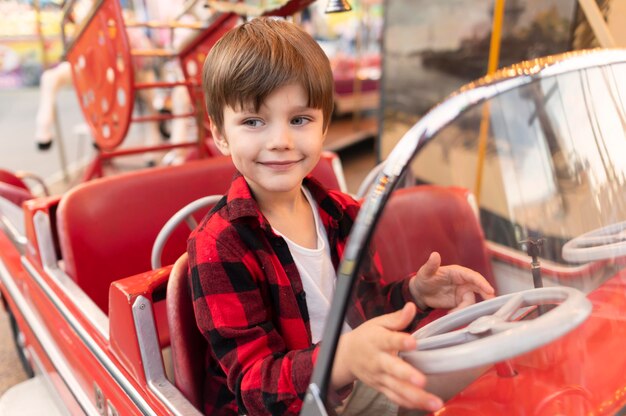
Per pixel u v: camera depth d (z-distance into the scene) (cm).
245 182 94
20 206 187
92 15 236
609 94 77
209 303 85
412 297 72
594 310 69
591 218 73
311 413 66
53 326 142
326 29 587
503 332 64
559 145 73
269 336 85
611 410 66
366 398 66
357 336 65
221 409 97
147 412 96
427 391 64
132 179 163
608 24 181
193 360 98
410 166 65
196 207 125
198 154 260
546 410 64
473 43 271
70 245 151
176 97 383
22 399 170
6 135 622
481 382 65
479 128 70
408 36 306
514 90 71
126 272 160
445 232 73
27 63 883
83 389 123
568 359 66
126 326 101
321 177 175
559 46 227
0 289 199
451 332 69
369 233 61
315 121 89
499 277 72
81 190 157
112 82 237
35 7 428
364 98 563
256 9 171
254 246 88
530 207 71
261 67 84
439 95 296
